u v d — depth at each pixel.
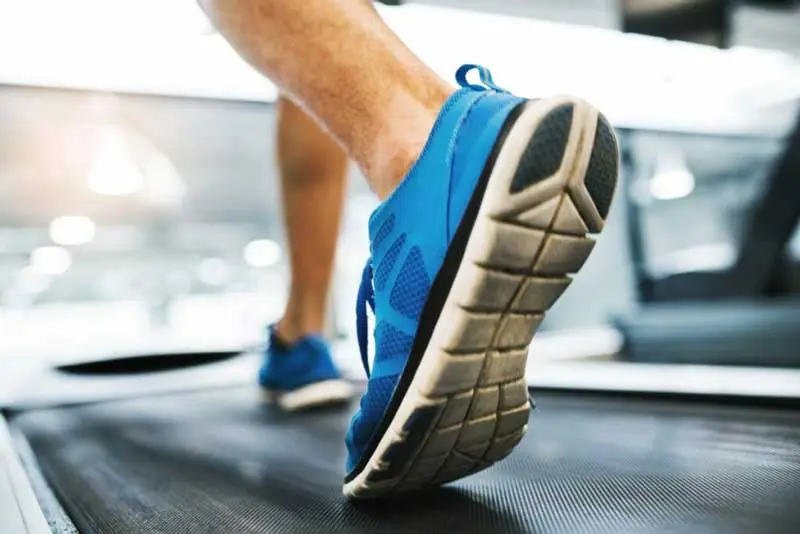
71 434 1.33
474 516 0.65
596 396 1.46
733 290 3.25
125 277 4.66
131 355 2.29
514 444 0.68
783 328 2.38
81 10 2.12
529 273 0.57
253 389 1.81
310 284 1.39
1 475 0.90
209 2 0.67
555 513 0.65
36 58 2.28
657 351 2.79
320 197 1.33
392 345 0.63
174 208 5.39
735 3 2.77
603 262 3.90
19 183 5.00
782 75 3.11
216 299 4.54
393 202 0.63
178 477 0.92
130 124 3.19
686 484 0.73
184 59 2.40
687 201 4.29
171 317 4.45
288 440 1.15
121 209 5.34
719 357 2.56
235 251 5.02
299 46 0.64
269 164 5.76
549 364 1.94
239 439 1.18
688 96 3.11
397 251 0.62
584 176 0.55
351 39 0.63
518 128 0.53
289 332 1.42
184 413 1.50
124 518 0.75
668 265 4.16
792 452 0.85
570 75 2.75
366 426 0.66
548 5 2.72
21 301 4.20
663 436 1.02
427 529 0.62
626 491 0.71
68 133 4.30
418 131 0.62
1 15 2.07
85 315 4.47
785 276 3.18
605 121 0.56
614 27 2.75
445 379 0.58
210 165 5.68
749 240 3.16
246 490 0.82
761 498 0.66
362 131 0.65
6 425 1.43
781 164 3.01
